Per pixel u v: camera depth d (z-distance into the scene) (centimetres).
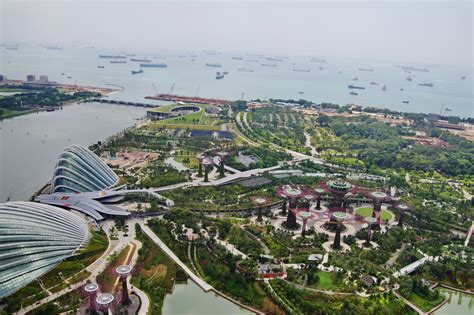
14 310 19950
